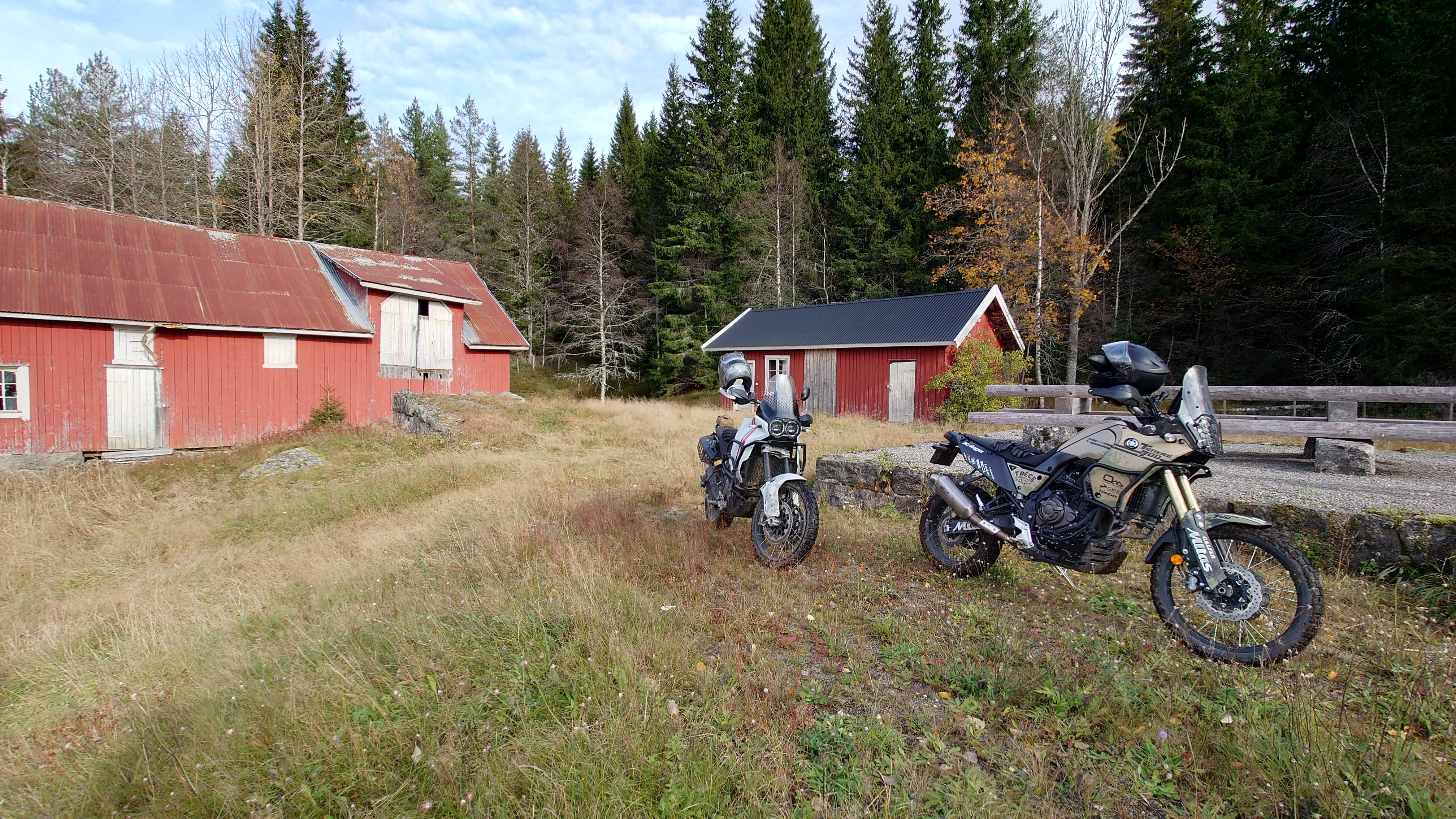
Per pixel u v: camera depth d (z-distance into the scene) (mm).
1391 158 18906
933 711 2713
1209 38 26719
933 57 34219
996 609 3766
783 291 33094
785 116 36188
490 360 21125
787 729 2537
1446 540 3715
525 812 2119
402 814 2156
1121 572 4324
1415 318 16844
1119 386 3521
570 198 46812
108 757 2639
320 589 5109
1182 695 2695
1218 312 23297
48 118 34156
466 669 3025
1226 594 3021
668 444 12664
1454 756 2299
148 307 14656
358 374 17625
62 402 13719
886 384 19766
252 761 2473
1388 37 20031
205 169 27688
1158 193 26000
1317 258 21594
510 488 8773
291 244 19000
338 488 10133
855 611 3723
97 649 4520
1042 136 23562
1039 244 22297
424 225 37844
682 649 3131
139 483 11594
